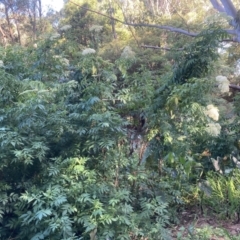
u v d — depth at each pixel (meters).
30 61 4.70
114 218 3.24
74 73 4.35
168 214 4.00
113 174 3.82
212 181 4.55
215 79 4.00
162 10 10.57
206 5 9.98
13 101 3.79
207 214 4.44
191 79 3.81
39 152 3.39
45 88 3.76
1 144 3.25
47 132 3.64
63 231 3.04
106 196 3.49
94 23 10.01
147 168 4.34
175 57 4.23
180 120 4.08
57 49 4.68
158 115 4.07
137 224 3.41
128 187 3.91
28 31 11.04
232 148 4.52
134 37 9.57
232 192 4.22
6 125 3.48
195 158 4.68
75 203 3.30
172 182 4.50
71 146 3.80
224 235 3.57
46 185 3.39
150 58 8.10
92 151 3.77
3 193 3.46
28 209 3.46
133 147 4.28
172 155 4.14
